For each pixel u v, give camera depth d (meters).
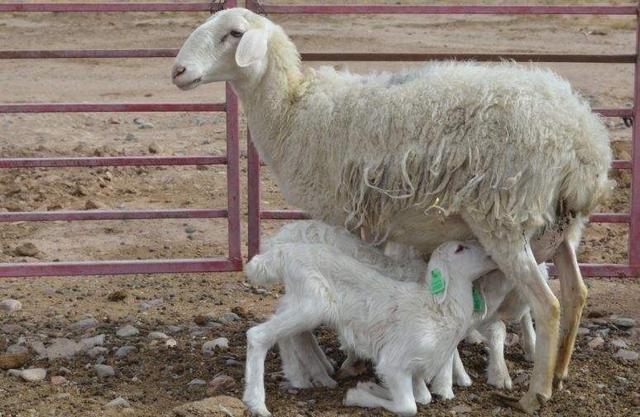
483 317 7.71
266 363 8.62
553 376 7.94
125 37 27.62
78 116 18.78
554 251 7.76
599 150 7.37
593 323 9.58
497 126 7.27
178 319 9.63
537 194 7.26
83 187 14.30
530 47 26.45
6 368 8.39
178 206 13.70
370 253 7.85
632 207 10.36
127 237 12.48
